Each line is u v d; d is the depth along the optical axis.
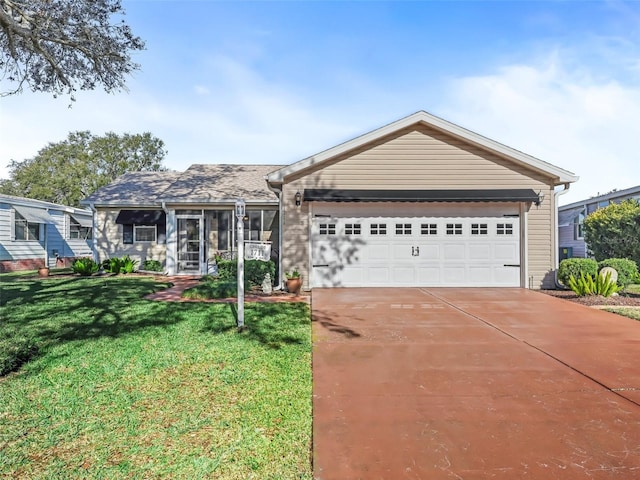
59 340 6.14
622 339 6.25
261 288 11.79
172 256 16.39
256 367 4.96
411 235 11.83
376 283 11.80
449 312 8.23
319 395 4.15
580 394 4.17
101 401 3.99
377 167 11.75
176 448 3.14
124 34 11.19
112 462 2.96
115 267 16.25
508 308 8.63
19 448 3.13
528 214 11.75
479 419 3.62
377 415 3.70
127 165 44.66
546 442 3.21
